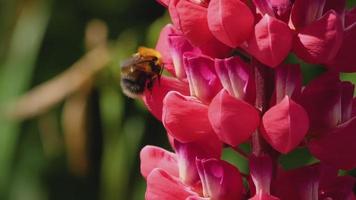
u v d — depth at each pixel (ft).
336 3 0.81
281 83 0.82
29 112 1.54
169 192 0.85
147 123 1.52
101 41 1.50
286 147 0.80
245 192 0.85
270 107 0.83
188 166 0.85
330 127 0.83
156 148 0.89
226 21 0.80
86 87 1.50
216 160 0.83
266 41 0.79
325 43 0.80
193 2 0.84
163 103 0.85
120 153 1.51
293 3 0.82
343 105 0.83
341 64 0.82
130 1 1.56
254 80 0.83
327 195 0.84
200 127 0.83
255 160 0.83
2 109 1.56
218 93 0.81
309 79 1.39
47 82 1.56
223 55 0.83
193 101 0.83
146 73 0.91
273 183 0.84
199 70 0.83
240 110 0.80
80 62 1.50
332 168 0.85
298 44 0.81
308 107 0.82
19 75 1.56
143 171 0.89
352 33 0.81
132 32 1.52
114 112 1.49
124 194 1.52
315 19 0.81
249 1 0.82
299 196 0.83
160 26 1.45
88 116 1.56
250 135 0.83
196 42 0.83
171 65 0.89
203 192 0.85
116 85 1.49
